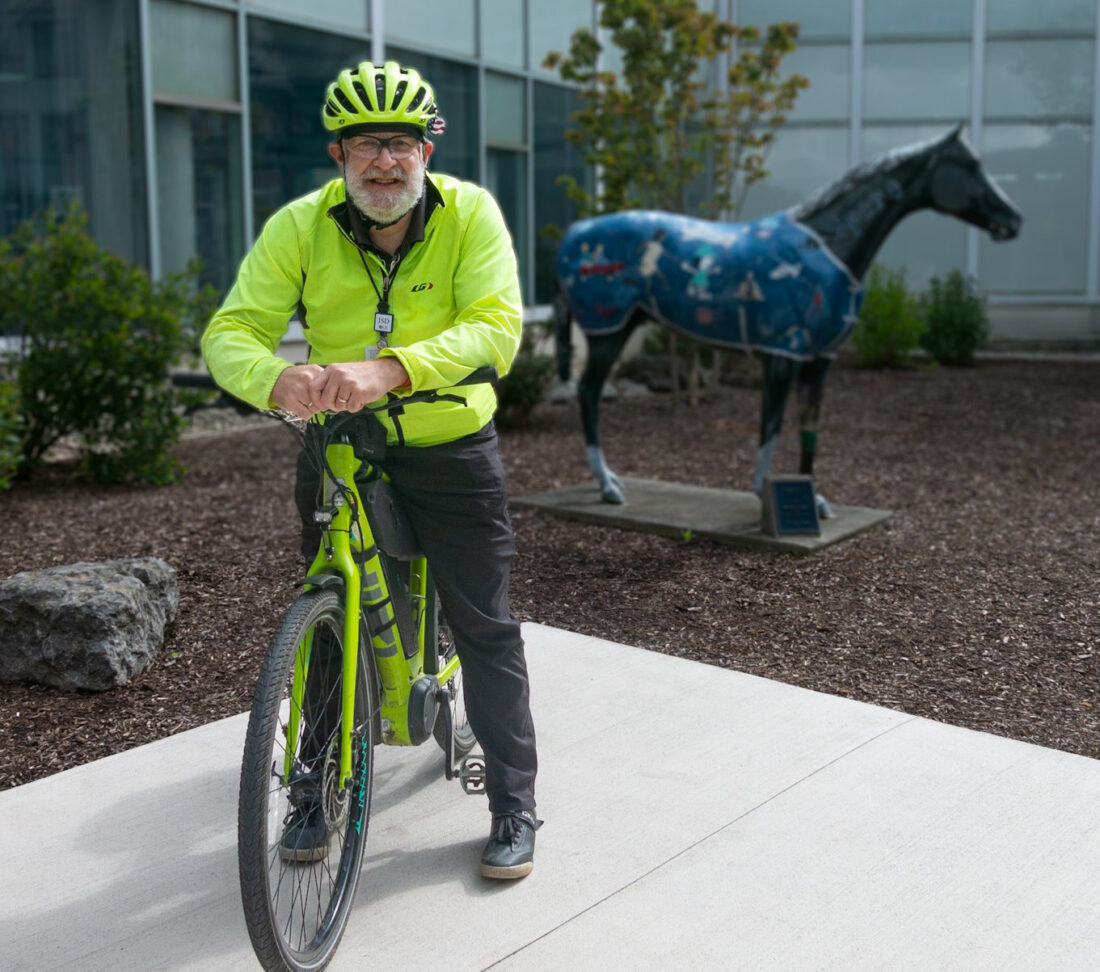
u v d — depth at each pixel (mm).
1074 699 4070
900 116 17391
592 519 6543
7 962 2555
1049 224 17234
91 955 2580
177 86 10094
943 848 2980
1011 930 2629
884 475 8094
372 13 11703
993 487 7695
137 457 7633
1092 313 17281
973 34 17000
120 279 7719
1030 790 3291
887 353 14602
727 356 13602
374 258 2670
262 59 10797
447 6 12562
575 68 11812
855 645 4613
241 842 2271
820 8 17234
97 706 4020
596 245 6480
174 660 4398
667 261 6293
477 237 2695
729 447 9203
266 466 8312
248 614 4879
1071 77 16891
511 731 2885
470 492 2779
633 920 2672
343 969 2502
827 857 2936
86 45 9719
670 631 4773
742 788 3311
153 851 3018
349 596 2621
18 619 4176
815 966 2500
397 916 2695
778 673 4316
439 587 2869
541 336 11969
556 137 14547
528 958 2537
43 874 2912
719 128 11914
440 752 3590
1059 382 13297
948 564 5711
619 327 6555
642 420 10594
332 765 2676
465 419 2727
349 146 2523
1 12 9352
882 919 2670
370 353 2707
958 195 6207
